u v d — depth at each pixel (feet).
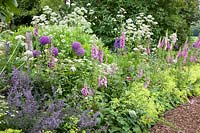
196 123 15.99
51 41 15.65
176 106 17.90
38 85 12.49
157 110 16.08
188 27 33.86
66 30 18.83
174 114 16.70
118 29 26.18
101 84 13.61
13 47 14.98
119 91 14.53
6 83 11.50
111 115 12.65
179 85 20.08
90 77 14.06
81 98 12.74
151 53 22.38
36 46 15.55
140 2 28.50
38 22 19.93
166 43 20.06
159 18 29.09
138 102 14.30
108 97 14.16
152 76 17.98
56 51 14.79
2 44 14.29
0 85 11.39
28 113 9.57
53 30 18.49
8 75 12.00
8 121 9.25
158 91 17.76
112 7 28.07
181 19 31.53
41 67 13.53
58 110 10.54
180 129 14.98
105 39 26.55
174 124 15.48
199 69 23.67
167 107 17.21
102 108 12.10
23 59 13.34
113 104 13.23
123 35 17.11
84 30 21.26
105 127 11.53
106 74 14.71
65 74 13.69
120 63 17.62
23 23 34.96
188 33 32.76
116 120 12.78
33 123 9.41
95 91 13.30
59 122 9.86
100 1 28.07
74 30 19.19
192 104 18.65
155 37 28.63
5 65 12.64
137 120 13.75
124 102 13.97
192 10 35.01
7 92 11.05
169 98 17.97
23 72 12.02
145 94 15.08
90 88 13.10
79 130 10.56
